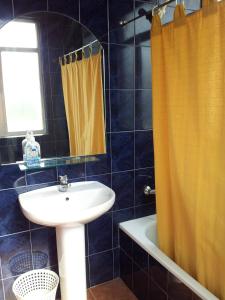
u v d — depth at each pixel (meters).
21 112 1.63
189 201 1.41
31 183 1.72
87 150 1.85
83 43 1.73
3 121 1.60
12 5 1.52
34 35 1.60
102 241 2.05
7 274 1.75
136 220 2.11
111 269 2.13
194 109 1.31
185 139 1.38
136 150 2.04
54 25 1.64
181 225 1.54
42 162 1.72
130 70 1.91
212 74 1.18
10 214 1.70
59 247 1.62
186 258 1.54
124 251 2.04
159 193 1.66
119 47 1.84
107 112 1.88
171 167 1.52
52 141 1.74
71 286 1.67
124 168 2.02
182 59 1.32
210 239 1.34
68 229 1.55
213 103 1.20
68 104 1.75
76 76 1.75
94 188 1.76
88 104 1.81
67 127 1.77
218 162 1.23
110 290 2.03
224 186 1.21
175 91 1.39
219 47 1.13
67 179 1.77
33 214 1.36
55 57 1.68
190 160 1.36
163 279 1.57
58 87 1.71
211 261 1.36
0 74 1.56
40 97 1.67
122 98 1.91
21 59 1.60
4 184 1.65
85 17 1.71
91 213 1.43
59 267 1.69
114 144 1.94
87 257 2.02
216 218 1.29
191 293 1.35
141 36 1.90
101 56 1.79
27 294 1.71
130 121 1.97
